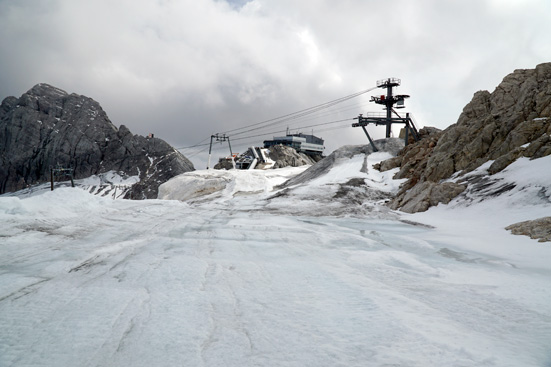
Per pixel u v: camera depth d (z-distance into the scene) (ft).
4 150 458.50
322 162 173.06
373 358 11.80
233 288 20.48
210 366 11.23
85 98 504.43
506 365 11.03
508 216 58.85
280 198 112.68
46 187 412.36
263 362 11.54
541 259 34.45
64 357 11.79
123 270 23.81
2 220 39.68
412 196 88.84
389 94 176.86
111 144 469.98
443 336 13.66
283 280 22.82
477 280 25.09
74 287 19.54
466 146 94.79
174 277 22.33
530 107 90.27
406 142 161.17
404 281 24.11
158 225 51.03
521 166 74.43
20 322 14.56
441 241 46.19
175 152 476.13
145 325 14.49
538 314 17.17
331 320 15.53
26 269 22.84
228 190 152.46
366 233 51.44
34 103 482.28
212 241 39.24
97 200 67.51
